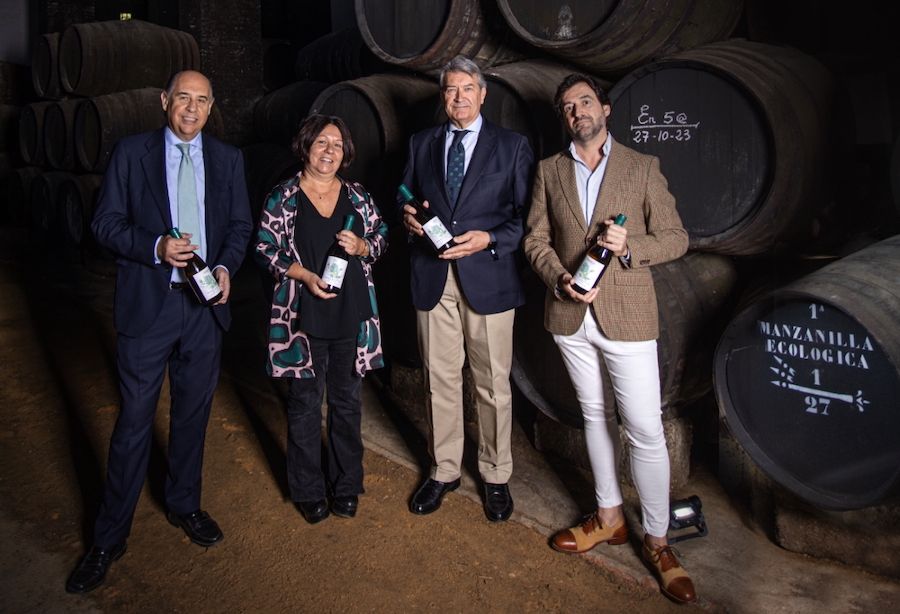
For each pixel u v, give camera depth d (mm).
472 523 3000
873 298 2094
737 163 2732
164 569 2691
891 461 2125
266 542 2869
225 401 4203
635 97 2938
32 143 8695
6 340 5211
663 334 2799
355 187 2971
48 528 2941
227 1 7770
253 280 7027
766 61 2713
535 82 3400
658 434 2490
